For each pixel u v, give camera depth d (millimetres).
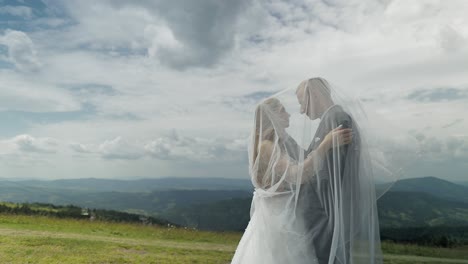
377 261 3303
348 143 3361
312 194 3400
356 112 3506
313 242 3342
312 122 3527
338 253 3250
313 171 3391
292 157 3496
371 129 3484
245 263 3566
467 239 14070
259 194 3555
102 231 12984
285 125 3588
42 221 13906
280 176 3469
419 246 12742
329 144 3359
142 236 12438
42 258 7941
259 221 3535
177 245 10852
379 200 3609
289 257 3352
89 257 8312
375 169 3434
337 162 3324
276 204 3484
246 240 3672
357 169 3342
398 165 3439
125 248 9664
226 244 11758
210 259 8977
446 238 13953
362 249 3277
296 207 3408
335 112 3426
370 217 3336
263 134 3602
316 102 3555
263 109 3627
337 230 3252
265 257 3418
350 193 3309
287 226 3402
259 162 3572
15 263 7445
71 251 8797
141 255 8953
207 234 13547
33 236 10375
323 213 3363
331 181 3332
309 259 3318
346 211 3281
